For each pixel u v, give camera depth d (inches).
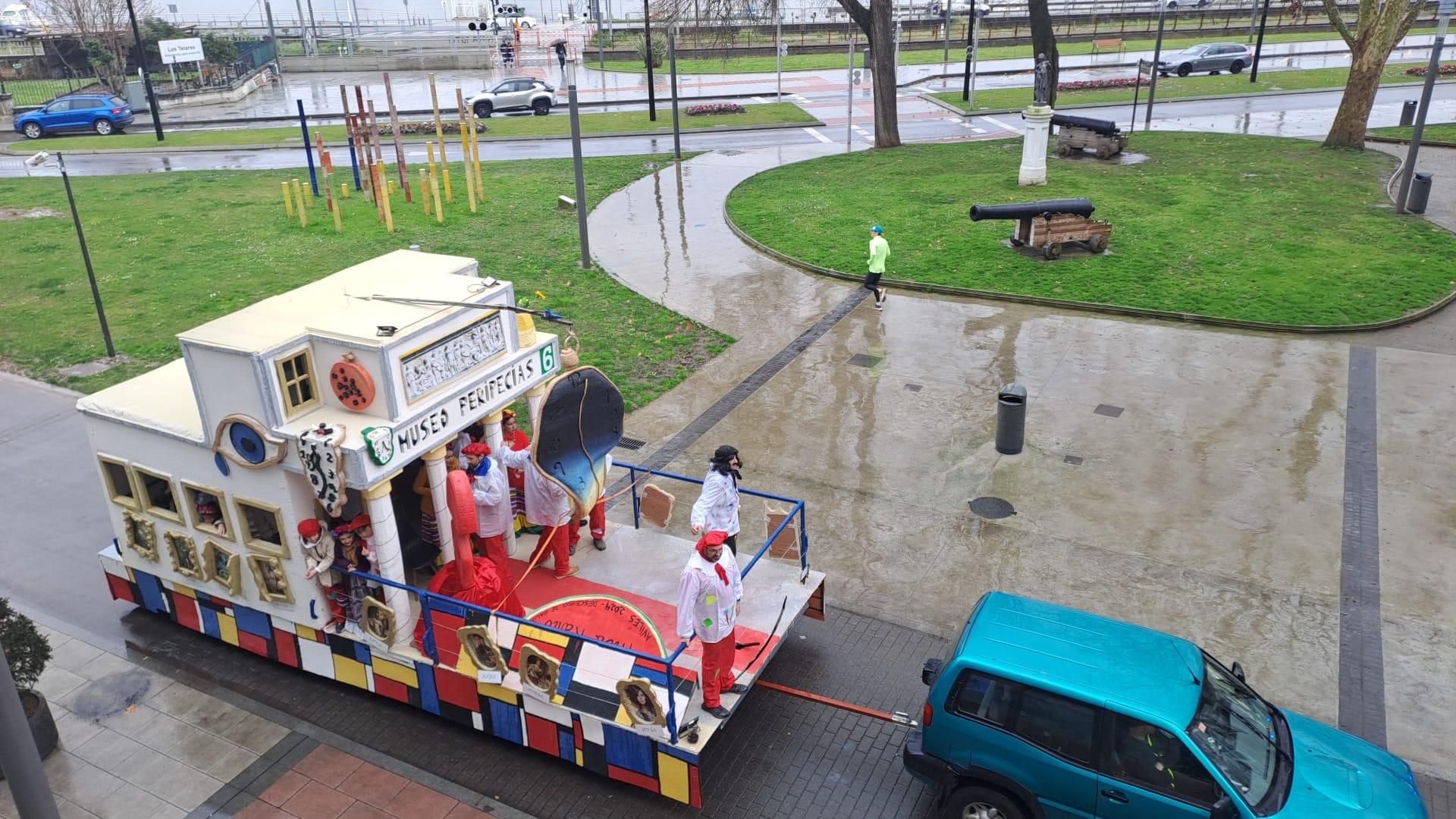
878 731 343.6
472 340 351.3
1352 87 1227.9
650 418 597.3
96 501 516.1
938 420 580.7
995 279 814.5
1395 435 542.0
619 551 401.1
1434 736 334.0
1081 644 300.2
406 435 323.3
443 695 339.6
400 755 338.0
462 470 334.3
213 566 364.5
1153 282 792.9
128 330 758.5
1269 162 1197.1
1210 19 2869.1
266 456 324.8
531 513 371.9
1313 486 493.7
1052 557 442.9
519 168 1369.3
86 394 645.9
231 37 2667.3
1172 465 519.8
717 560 296.5
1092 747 276.5
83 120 1728.6
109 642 401.1
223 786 325.7
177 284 869.8
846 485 510.9
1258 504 479.8
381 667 349.1
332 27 3526.1
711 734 301.9
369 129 1291.8
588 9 3639.3
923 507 488.1
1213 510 475.5
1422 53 2199.8
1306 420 562.9
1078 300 759.1
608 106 1945.1
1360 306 724.0
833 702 355.6
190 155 1549.0
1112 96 1768.0
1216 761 267.4
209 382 323.6
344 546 340.5
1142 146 1332.4
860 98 1943.9
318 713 359.6
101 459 374.0
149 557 380.8
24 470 549.6
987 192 1108.5
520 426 581.3
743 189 1184.8
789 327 740.0
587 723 309.7
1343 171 1138.0
